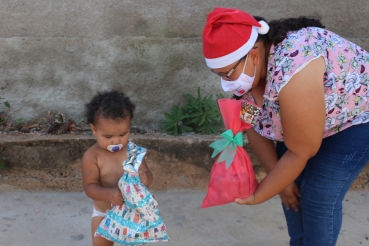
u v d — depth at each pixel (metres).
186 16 3.74
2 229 2.91
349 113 1.96
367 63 1.96
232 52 1.79
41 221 3.04
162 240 2.12
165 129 3.65
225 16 1.80
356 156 2.00
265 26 1.84
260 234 3.00
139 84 3.79
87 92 3.78
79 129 3.72
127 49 3.73
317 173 2.05
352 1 3.82
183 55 3.78
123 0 3.67
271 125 2.12
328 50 1.86
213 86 3.85
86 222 3.06
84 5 3.65
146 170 2.25
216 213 3.26
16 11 3.62
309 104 1.72
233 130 2.05
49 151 3.42
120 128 2.11
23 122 3.77
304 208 2.13
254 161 3.51
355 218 3.22
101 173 2.22
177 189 3.55
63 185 3.49
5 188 3.44
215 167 2.06
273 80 1.80
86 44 3.70
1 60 3.67
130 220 2.07
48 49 3.68
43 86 3.74
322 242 2.11
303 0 3.80
